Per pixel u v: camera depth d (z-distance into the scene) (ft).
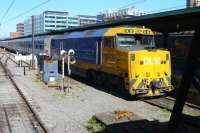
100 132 36.70
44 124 40.83
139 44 61.05
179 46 68.33
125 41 60.03
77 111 48.21
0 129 38.81
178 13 52.54
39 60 100.58
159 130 35.68
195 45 16.30
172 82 62.69
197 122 19.97
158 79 56.59
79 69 83.10
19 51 215.10
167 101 54.75
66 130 38.22
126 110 46.62
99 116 41.91
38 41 144.25
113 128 36.14
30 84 78.43
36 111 48.26
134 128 36.11
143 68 55.42
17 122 42.14
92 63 71.67
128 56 55.06
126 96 60.03
